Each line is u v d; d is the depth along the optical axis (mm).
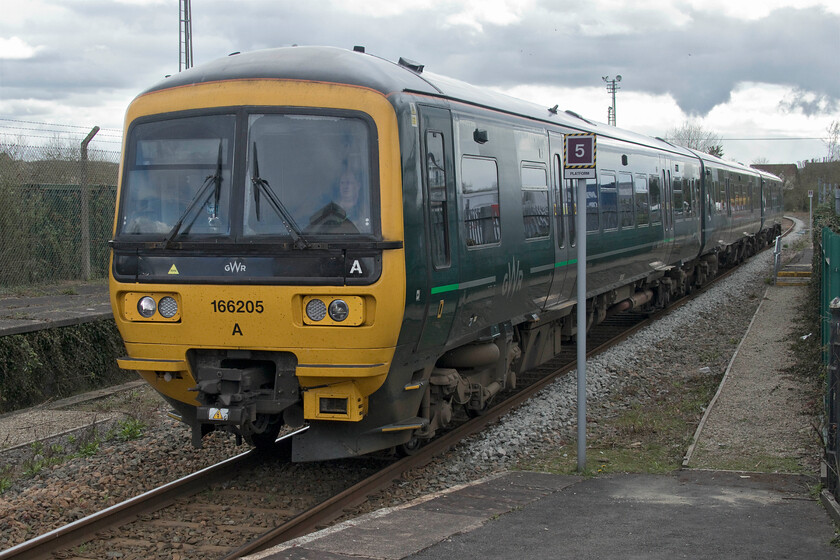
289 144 6527
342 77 6543
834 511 5719
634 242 14352
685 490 6656
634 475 7215
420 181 6730
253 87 6621
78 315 11812
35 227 15969
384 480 7141
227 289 6469
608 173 12859
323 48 7039
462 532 5531
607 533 5500
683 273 19828
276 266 6395
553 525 5691
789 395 9898
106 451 8219
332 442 6840
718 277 25844
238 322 6473
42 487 7086
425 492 7039
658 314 17875
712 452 7840
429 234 6852
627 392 10852
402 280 6387
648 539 5363
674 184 17797
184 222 6641
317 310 6355
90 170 17078
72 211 16688
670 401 10328
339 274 6305
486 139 8258
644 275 15578
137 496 6504
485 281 8125
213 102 6699
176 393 7035
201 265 6559
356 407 6492
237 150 6582
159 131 6840
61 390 11117
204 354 6762
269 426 7367
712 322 16922
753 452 7746
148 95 6980
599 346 13711
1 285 15453
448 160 7375
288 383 6590
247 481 7297
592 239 11922
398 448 7855
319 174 6457
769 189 38844
